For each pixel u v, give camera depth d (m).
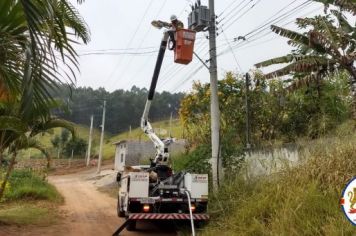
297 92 14.11
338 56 11.36
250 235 7.79
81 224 12.34
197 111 19.73
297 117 14.32
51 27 4.48
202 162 12.43
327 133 11.02
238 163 11.87
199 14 12.55
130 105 87.62
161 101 89.88
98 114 83.38
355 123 10.39
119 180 13.34
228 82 17.53
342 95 12.97
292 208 7.37
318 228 6.64
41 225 11.75
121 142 40.22
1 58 5.29
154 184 10.93
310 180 8.09
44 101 4.73
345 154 7.89
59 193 22.62
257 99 15.84
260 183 9.80
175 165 15.30
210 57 12.61
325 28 11.65
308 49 12.35
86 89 83.44
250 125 15.60
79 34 7.42
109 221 13.05
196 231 9.87
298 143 9.97
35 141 14.83
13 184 20.28
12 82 5.39
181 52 10.43
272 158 10.57
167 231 11.27
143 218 9.95
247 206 8.86
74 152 61.44
